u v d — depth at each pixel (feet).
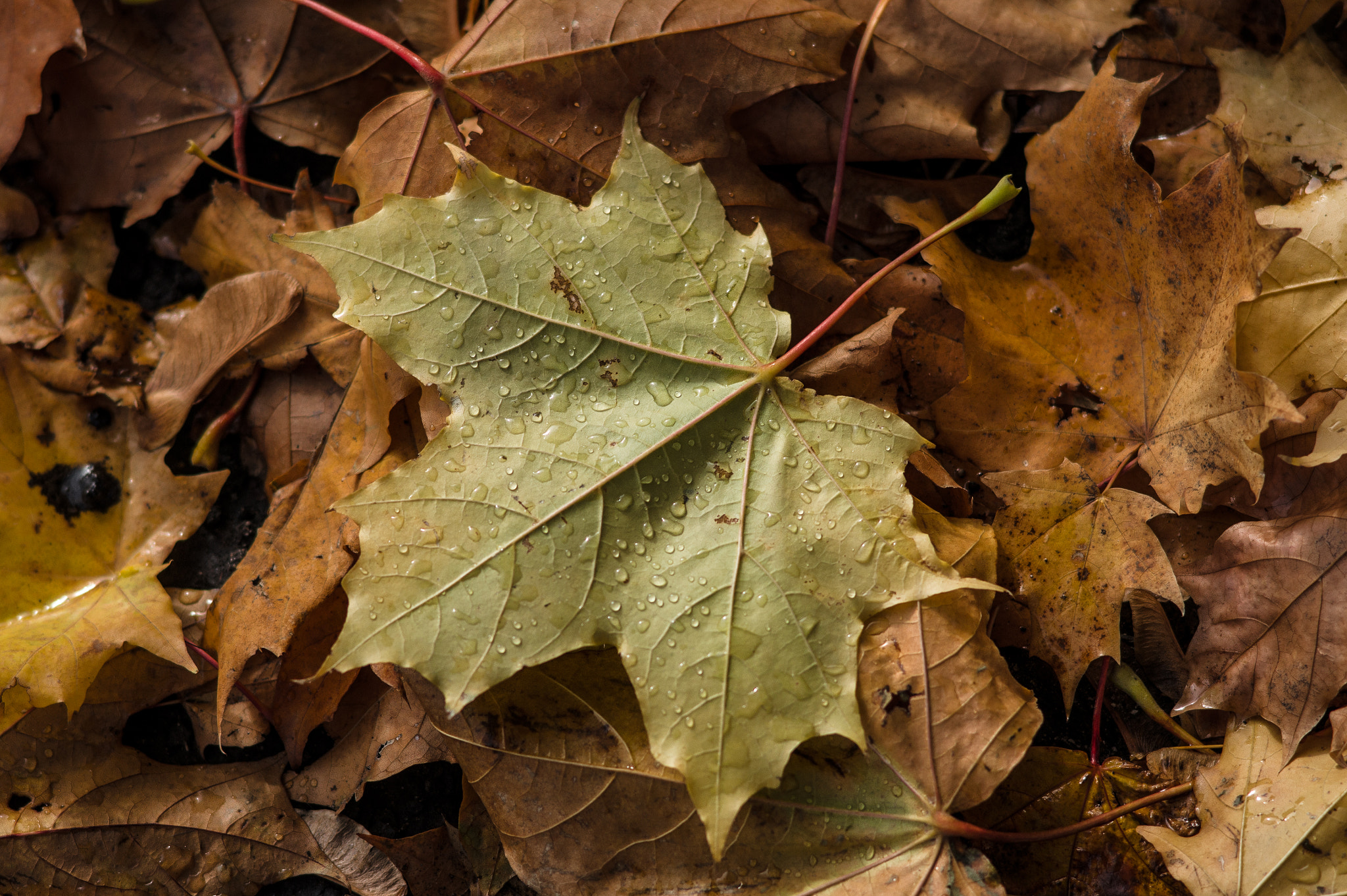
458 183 1.66
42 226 1.79
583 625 1.64
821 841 1.68
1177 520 1.74
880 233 1.78
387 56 1.79
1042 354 1.73
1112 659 1.75
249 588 1.73
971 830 1.67
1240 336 1.73
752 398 1.67
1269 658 1.70
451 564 1.63
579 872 1.69
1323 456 1.68
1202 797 1.71
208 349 1.77
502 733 1.69
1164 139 1.78
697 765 1.63
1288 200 1.76
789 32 1.72
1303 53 1.76
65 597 1.76
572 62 1.71
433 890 1.75
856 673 1.64
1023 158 1.80
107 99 1.78
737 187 1.74
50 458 1.77
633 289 1.67
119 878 1.73
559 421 1.66
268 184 1.79
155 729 1.78
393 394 1.71
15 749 1.73
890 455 1.66
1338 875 1.68
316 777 1.76
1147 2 1.77
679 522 1.65
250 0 1.77
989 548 1.69
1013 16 1.75
